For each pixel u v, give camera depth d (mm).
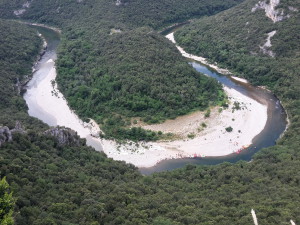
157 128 133875
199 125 135250
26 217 60031
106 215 64562
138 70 154125
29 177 73375
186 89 148500
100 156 102375
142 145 126562
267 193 81125
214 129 133375
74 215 64000
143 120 137625
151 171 114812
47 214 62031
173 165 117250
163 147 125438
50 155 89625
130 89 146125
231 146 125625
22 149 85562
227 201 77125
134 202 71812
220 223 64062
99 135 132000
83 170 88000
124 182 86375
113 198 71375
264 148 116812
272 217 65125
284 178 89938
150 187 84688
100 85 154000
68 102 153250
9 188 65375
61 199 69438
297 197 76750
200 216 67312
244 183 90062
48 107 151750
